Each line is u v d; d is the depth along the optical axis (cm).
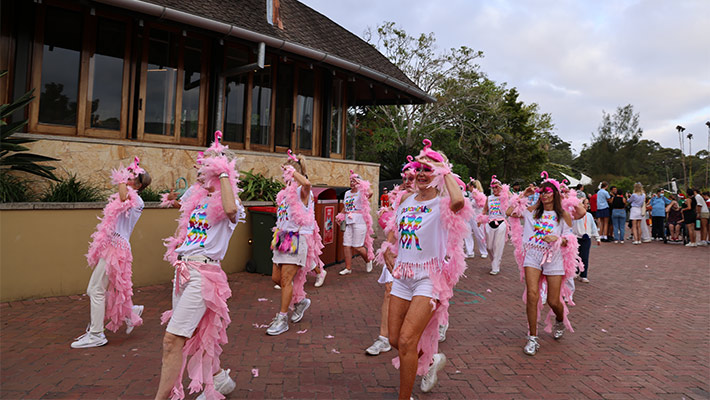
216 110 1094
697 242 1589
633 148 6009
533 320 477
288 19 1229
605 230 1688
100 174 827
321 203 916
